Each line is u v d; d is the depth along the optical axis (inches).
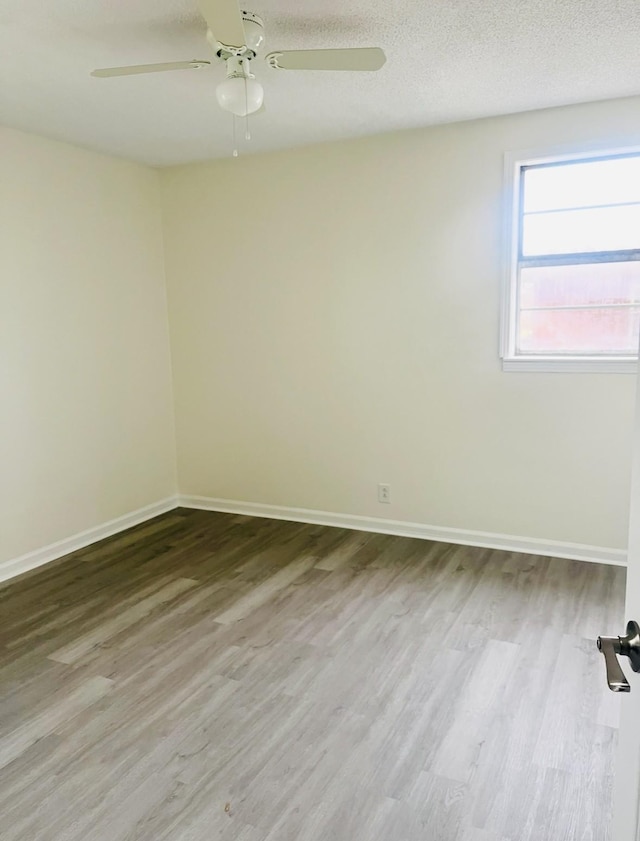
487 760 79.1
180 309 180.5
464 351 146.6
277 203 161.3
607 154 128.7
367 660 102.5
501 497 148.1
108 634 112.8
